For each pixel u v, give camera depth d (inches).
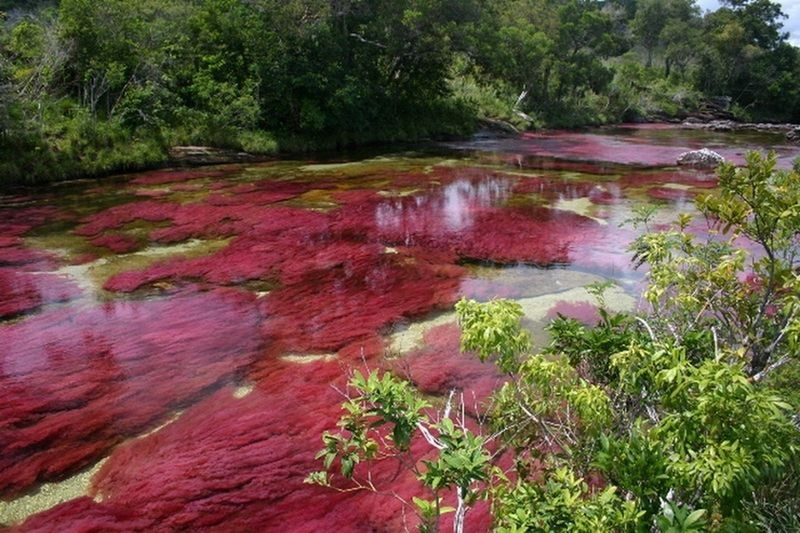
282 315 412.8
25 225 644.1
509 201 780.6
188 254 551.5
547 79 2142.0
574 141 1616.6
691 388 130.1
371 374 139.8
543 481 163.6
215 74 1195.3
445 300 440.5
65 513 225.0
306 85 1228.5
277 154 1199.6
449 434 128.8
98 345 364.5
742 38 2888.8
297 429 277.0
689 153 1122.0
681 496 129.0
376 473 242.5
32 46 1016.2
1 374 328.5
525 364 156.8
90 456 263.3
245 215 683.4
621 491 142.9
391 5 1357.0
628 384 146.1
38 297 445.1
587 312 414.0
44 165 870.4
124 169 959.0
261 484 239.5
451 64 1669.5
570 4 2215.8
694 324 182.9
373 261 529.3
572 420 191.0
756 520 137.9
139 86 1040.8
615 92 2449.6
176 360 346.6
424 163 1130.0
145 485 239.9
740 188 158.4
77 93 1041.5
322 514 222.4
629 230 629.0
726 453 112.7
